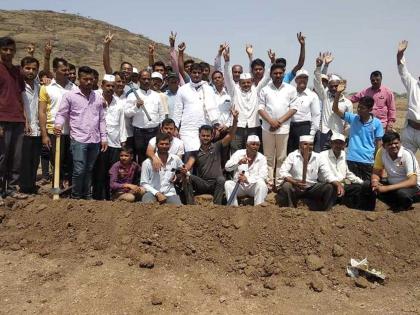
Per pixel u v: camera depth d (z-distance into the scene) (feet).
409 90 23.90
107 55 25.62
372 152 22.58
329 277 16.34
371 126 22.38
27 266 16.70
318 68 25.98
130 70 26.05
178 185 21.68
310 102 24.77
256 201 20.65
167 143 20.17
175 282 15.79
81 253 17.40
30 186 22.79
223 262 16.88
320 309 14.53
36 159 22.72
